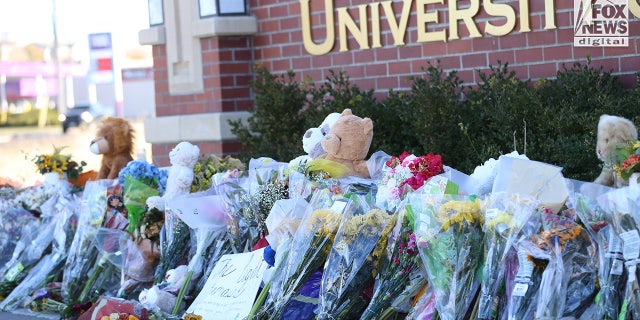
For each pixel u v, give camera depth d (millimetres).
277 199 5766
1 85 51906
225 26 8297
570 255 4312
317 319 4977
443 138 6770
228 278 5730
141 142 17844
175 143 8875
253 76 8531
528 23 6809
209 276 5945
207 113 8547
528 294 4312
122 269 6648
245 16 8406
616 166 4711
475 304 4547
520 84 6516
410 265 4789
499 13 6945
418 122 6801
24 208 7695
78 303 6633
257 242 5895
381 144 7160
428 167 5215
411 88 7293
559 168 4590
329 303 4945
